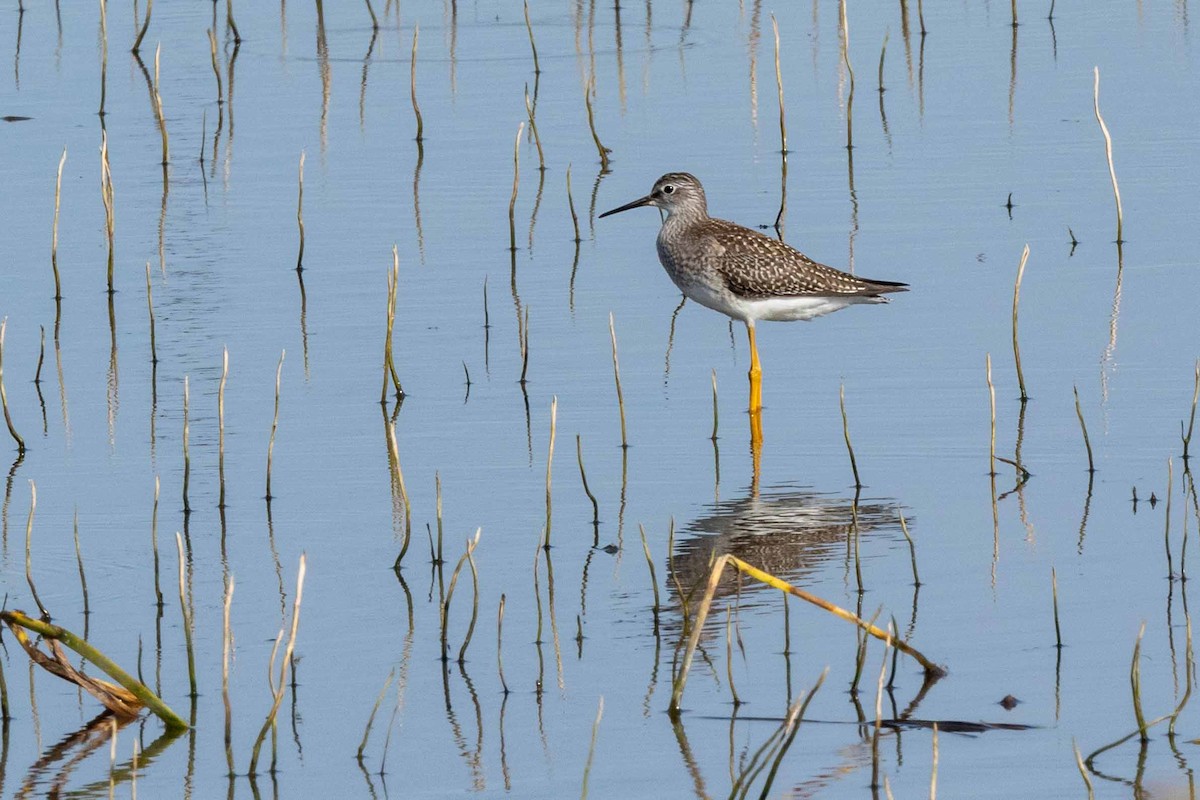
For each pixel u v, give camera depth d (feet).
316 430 48.96
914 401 49.70
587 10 100.53
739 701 32.22
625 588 37.83
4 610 33.47
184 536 41.39
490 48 93.40
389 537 41.19
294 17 100.48
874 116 79.71
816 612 36.01
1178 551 38.42
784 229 65.41
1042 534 39.83
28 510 43.21
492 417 49.83
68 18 99.25
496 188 72.64
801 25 95.91
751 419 49.06
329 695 33.12
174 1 103.40
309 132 80.33
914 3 99.66
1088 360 51.72
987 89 82.74
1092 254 61.31
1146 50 87.04
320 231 67.56
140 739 31.68
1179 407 47.73
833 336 55.72
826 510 42.14
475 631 35.86
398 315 58.80
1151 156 71.77
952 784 28.91
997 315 56.13
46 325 58.03
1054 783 28.76
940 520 41.06
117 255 64.95
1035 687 32.27
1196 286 57.57
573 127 80.18
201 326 57.82
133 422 49.67
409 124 81.25
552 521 42.04
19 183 73.05
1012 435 46.60
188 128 80.89
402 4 102.89
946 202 67.82
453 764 30.35
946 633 34.68
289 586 38.32
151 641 35.63
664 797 28.96
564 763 30.27
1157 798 28.04
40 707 33.01
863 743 30.48
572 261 64.49
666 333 57.26
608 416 49.83
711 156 75.25
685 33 94.94
